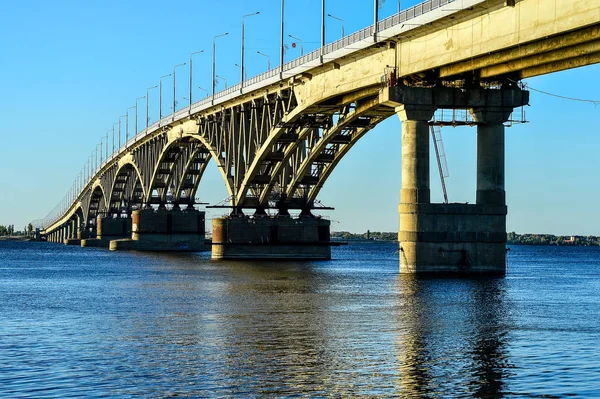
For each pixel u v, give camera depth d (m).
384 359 28.89
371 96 76.38
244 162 104.25
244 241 110.56
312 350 30.75
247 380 25.56
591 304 48.09
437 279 63.09
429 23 59.56
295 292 56.03
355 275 76.75
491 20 54.78
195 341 33.03
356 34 70.12
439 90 64.88
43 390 24.52
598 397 23.58
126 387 24.80
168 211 158.50
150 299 51.72
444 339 33.47
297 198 110.25
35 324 38.88
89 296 54.59
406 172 65.44
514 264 129.88
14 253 168.75
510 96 65.31
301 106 83.12
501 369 27.14
